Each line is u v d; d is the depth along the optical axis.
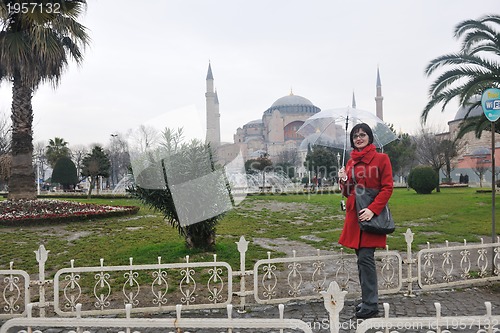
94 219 13.19
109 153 46.34
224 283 5.61
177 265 4.54
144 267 4.50
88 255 7.64
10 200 13.62
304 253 7.72
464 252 5.34
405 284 5.35
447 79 12.70
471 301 4.66
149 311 4.48
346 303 4.63
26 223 11.72
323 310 4.46
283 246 8.51
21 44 11.99
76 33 12.74
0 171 19.95
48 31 12.25
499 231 9.83
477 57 12.27
